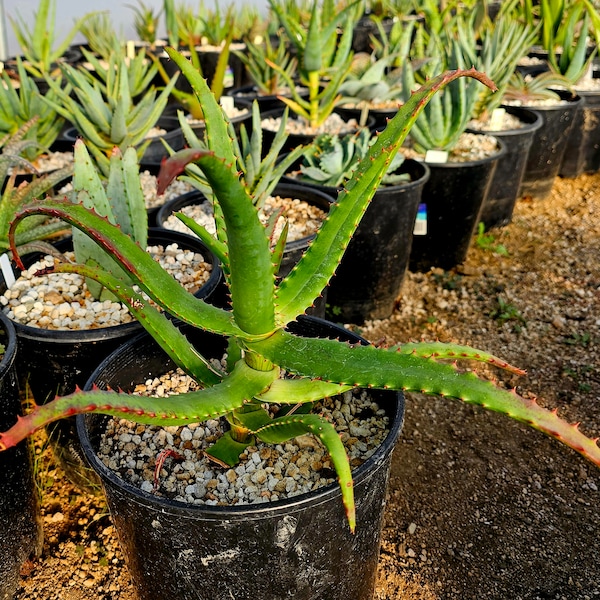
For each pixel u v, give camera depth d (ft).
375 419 4.47
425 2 14.11
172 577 3.84
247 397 3.49
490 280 9.27
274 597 3.84
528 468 6.23
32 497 4.91
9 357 4.16
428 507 5.81
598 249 9.98
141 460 4.23
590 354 7.75
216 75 10.49
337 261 3.32
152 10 17.56
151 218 7.49
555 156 11.35
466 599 5.07
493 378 7.39
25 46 13.00
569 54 12.95
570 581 5.21
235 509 3.33
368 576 4.34
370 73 10.35
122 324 4.92
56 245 6.13
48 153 9.17
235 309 3.10
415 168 8.46
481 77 2.76
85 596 5.01
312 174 8.08
